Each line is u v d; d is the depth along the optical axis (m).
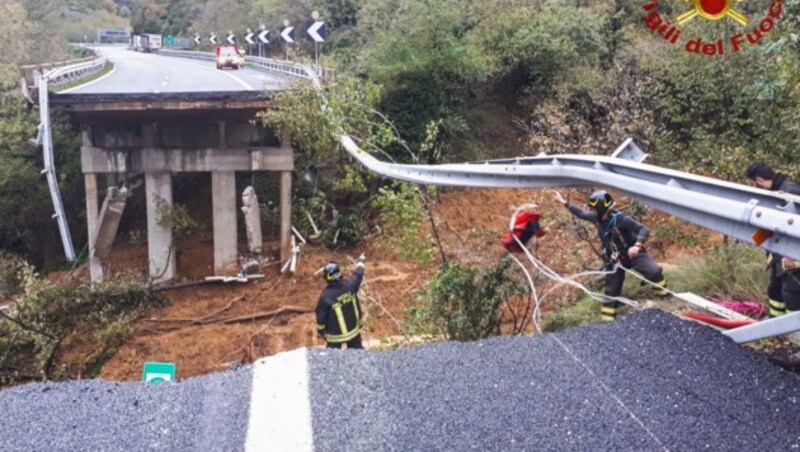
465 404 3.92
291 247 20.14
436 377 4.28
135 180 24.38
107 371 13.91
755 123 12.70
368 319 10.43
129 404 4.06
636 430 3.58
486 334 6.72
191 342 15.64
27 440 3.64
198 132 19.75
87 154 19.58
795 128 9.76
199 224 24.41
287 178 19.94
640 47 19.22
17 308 13.40
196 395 4.18
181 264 22.33
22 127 25.42
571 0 23.89
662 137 13.48
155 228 20.16
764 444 3.40
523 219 6.75
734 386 3.97
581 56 21.84
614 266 6.12
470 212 19.91
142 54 61.03
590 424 3.66
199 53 52.00
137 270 19.45
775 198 3.81
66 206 26.23
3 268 19.62
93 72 27.17
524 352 4.64
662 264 9.05
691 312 5.86
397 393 4.07
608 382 4.12
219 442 3.58
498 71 22.95
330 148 15.15
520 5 23.47
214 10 61.88
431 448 3.49
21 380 12.34
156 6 82.94
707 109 14.13
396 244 12.37
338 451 3.48
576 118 15.94
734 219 3.83
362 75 24.03
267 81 23.55
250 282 19.77
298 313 17.73
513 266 8.07
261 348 15.48
